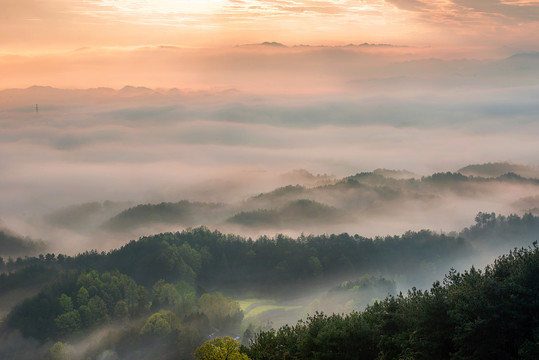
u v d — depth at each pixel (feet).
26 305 507.71
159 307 510.17
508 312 109.50
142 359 374.22
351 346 127.75
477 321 107.34
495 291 113.91
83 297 514.27
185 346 378.32
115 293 533.55
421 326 120.06
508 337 110.93
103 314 497.87
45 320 484.74
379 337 129.08
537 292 112.68
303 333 143.23
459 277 132.16
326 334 129.29
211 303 479.41
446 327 117.29
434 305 118.52
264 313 514.68
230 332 444.96
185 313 466.70
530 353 101.96
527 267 120.16
